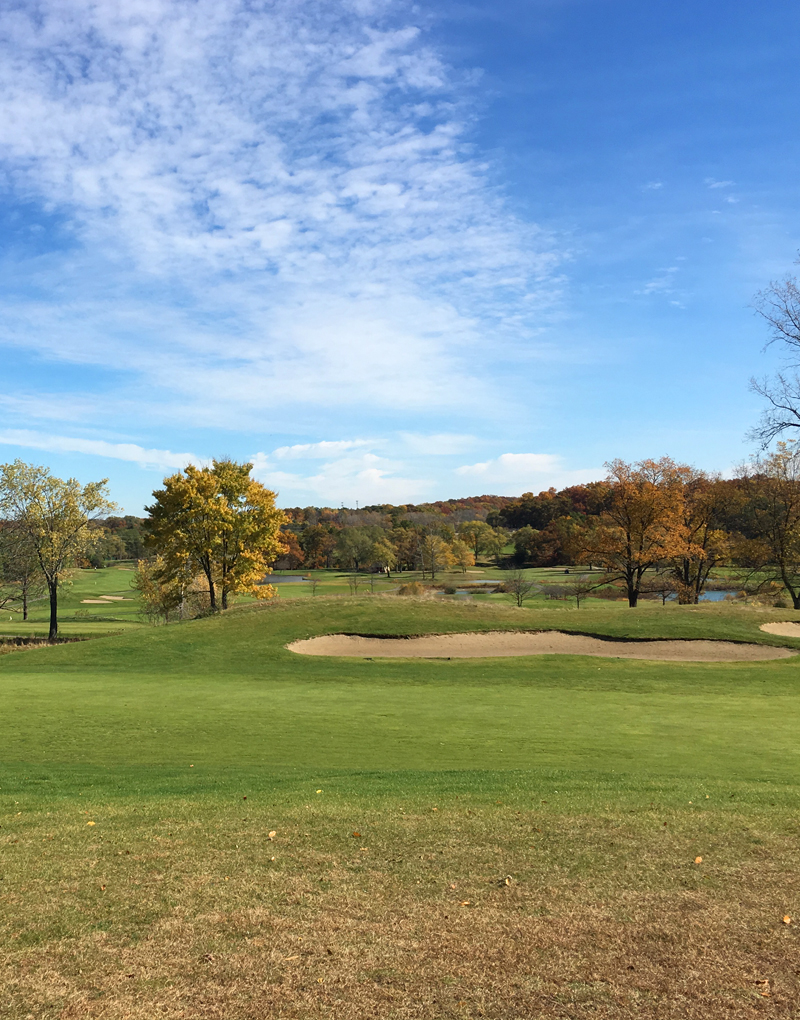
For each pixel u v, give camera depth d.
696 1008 4.51
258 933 5.46
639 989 4.72
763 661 25.83
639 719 16.42
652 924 5.62
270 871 6.66
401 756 12.93
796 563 48.22
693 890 6.25
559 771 11.29
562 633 29.97
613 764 12.16
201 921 5.65
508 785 10.02
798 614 32.97
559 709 17.78
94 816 8.49
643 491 46.72
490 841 7.48
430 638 29.39
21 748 13.83
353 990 4.71
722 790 9.73
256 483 44.88
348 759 12.73
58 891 6.21
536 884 6.38
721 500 51.97
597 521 51.78
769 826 7.98
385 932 5.48
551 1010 4.50
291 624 31.14
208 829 7.88
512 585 70.19
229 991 4.70
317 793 9.56
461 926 5.58
